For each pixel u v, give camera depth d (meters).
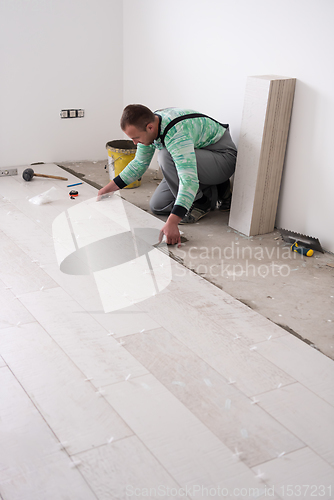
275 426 1.41
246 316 1.99
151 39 3.81
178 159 2.53
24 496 1.16
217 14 3.11
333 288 2.28
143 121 2.47
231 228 2.96
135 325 1.89
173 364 1.66
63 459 1.26
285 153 2.78
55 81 4.02
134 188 3.63
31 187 3.55
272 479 1.24
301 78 2.58
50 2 3.75
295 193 2.81
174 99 3.76
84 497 1.16
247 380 1.60
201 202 3.13
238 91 3.10
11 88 3.86
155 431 1.37
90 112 4.27
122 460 1.27
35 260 2.39
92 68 4.13
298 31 2.55
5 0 3.58
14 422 1.38
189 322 1.93
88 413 1.43
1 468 1.23
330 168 2.56
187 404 1.48
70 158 4.34
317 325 1.95
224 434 1.38
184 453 1.30
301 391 1.56
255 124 2.60
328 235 2.70
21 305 1.99
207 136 2.80
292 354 1.75
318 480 1.24
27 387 1.52
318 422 1.44
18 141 4.06
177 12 3.46
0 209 3.07
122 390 1.53
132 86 4.21
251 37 2.88
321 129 2.54
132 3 3.90
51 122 4.13
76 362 1.65
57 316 1.92
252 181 2.71
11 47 3.74
